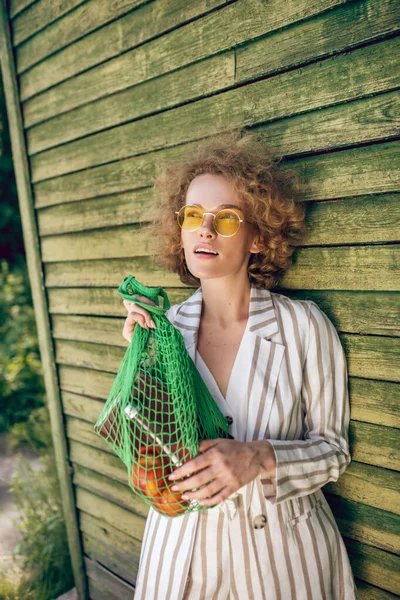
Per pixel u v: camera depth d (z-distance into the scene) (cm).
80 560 235
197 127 154
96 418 213
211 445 101
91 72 186
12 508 333
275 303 125
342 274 128
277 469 105
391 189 117
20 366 498
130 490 202
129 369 108
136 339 110
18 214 564
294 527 113
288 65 129
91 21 180
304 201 132
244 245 119
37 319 238
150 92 166
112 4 171
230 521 112
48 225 223
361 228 123
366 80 117
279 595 110
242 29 137
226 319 126
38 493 299
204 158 125
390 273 120
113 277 194
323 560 114
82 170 199
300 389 118
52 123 209
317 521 117
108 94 181
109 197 189
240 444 103
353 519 135
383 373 124
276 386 116
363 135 119
